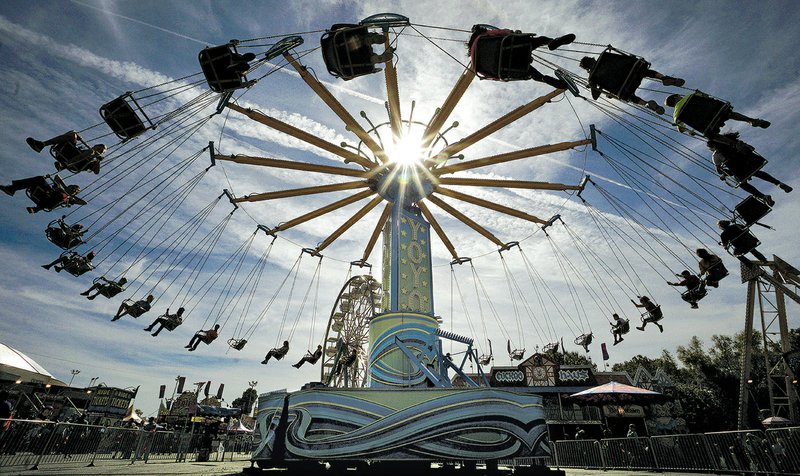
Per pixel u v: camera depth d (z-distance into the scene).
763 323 17.94
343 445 8.06
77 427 11.21
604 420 27.84
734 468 9.94
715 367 37.94
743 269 18.41
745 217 8.47
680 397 34.31
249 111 14.84
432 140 16.89
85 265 10.76
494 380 30.02
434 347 12.83
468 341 12.29
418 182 17.41
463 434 8.23
